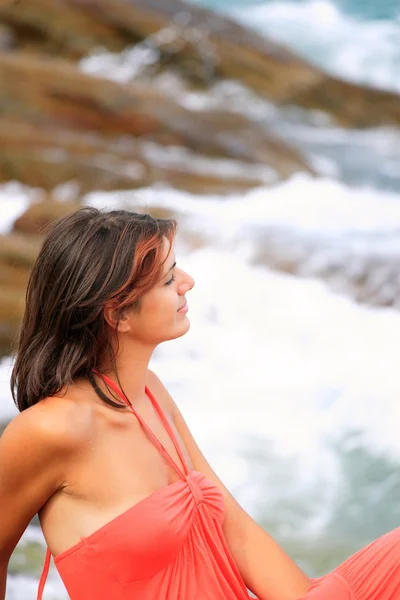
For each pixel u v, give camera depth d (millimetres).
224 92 20125
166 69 20172
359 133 19578
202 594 2740
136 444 2795
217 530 2895
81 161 14422
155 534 2652
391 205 14570
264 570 3150
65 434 2629
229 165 15906
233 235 12164
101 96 16672
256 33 21438
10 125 15695
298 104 20172
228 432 7621
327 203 14406
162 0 21312
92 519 2689
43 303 2742
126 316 2760
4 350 8062
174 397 8430
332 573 3051
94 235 2709
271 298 10898
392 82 22422
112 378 2834
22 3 19672
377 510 6316
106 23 20219
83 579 2668
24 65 16859
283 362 9547
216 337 10219
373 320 10570
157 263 2740
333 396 8469
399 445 7410
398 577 2936
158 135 16453
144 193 14070
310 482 6734
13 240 10531
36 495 2686
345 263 11391
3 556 2791
